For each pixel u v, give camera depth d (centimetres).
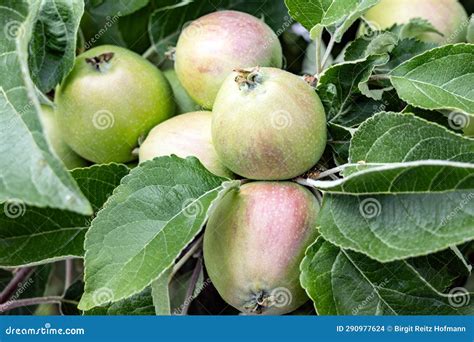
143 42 54
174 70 51
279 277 42
